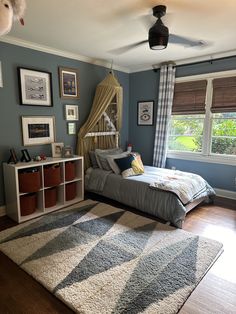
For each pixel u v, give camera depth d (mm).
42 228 2768
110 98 4148
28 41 3213
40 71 3439
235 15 2400
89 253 2254
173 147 4629
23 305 1661
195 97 4145
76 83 3988
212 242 2467
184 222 3000
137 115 5051
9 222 2992
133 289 1784
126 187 3396
